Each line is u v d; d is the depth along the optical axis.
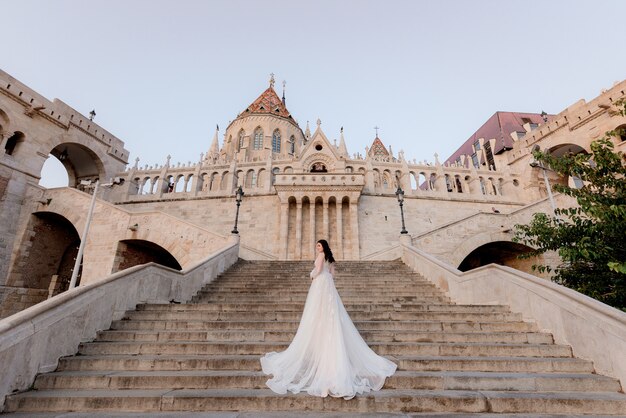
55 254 25.33
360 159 31.11
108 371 5.27
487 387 4.68
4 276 21.92
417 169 30.84
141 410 4.20
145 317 7.73
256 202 27.16
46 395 4.38
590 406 4.15
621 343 4.84
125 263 20.25
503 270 8.35
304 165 30.22
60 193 23.12
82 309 6.25
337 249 24.47
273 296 10.18
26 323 4.89
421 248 18.28
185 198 28.20
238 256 16.69
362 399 4.19
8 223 22.84
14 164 23.97
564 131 28.45
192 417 3.89
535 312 7.10
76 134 29.31
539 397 4.24
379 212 27.00
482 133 44.03
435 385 4.66
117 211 20.58
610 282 8.69
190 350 5.98
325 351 4.57
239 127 47.62
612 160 8.88
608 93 24.86
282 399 4.23
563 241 9.41
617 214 7.74
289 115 53.19
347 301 9.99
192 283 11.07
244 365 5.31
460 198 28.92
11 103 24.44
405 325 7.15
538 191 30.59
